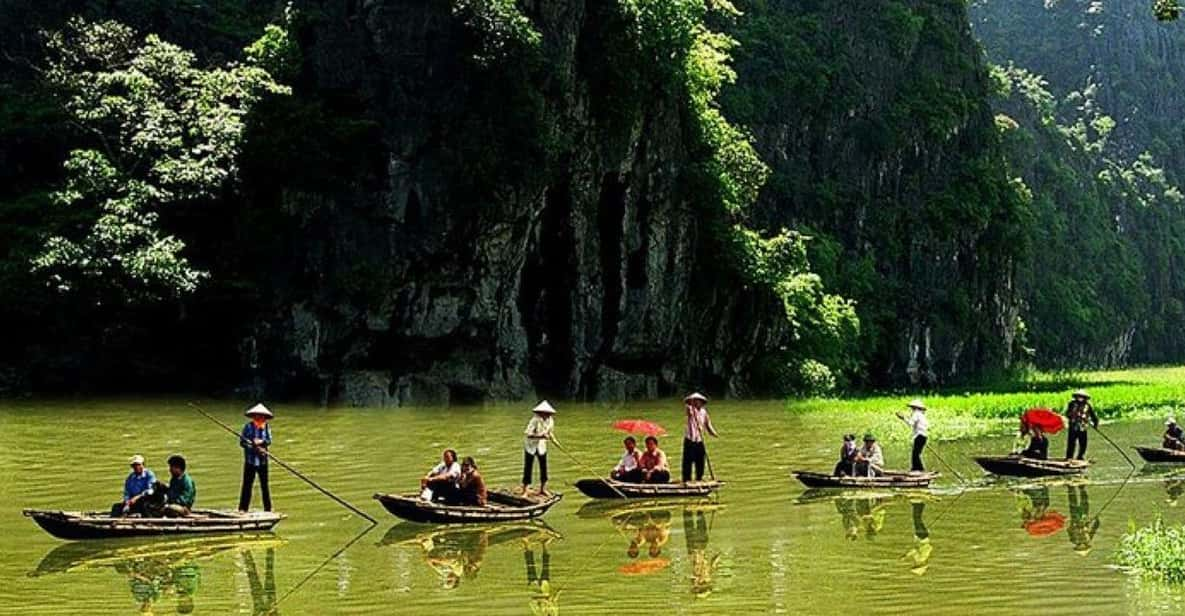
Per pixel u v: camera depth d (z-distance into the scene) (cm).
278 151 5159
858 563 1970
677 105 6188
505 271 5469
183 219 5309
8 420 4106
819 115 9119
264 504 2284
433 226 5234
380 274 5162
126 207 4900
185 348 5269
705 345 6494
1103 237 15512
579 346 5834
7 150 5466
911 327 9050
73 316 4975
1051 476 2952
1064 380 9138
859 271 8550
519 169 5297
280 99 5278
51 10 6053
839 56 9319
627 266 5944
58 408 4569
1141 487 2814
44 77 5525
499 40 5197
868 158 9312
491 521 2266
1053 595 1747
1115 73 19750
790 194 8688
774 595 1759
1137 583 1823
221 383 5247
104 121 5341
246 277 5222
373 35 5344
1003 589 1788
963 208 9519
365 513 2380
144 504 2142
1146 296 16062
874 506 2527
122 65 5581
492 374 5512
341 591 1775
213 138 5194
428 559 1986
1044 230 13688
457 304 5350
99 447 3353
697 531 2241
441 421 4391
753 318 6544
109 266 4806
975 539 2178
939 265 9481
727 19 8688
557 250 5794
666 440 3825
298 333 5116
